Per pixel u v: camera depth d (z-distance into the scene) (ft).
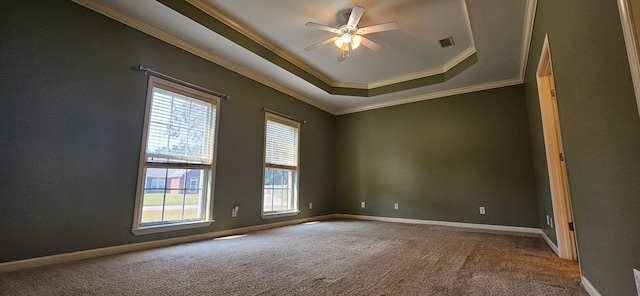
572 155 6.10
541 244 10.75
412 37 12.18
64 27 8.30
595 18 4.11
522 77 14.30
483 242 11.09
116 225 9.04
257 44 12.47
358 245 10.41
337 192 20.44
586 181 5.34
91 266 7.52
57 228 7.84
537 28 8.71
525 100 14.64
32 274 6.81
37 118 7.66
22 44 7.54
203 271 7.16
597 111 4.39
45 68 7.88
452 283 6.38
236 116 13.46
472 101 16.12
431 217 16.61
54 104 7.98
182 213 11.10
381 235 12.58
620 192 3.83
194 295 5.64
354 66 15.24
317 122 19.29
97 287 6.00
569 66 5.59
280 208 15.97
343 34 10.44
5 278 6.50
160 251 9.30
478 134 15.76
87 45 8.73
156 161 10.27
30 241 7.38
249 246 10.16
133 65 9.77
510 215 14.42
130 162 9.50
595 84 4.35
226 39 11.09
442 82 15.43
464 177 15.90
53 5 8.14
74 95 8.37
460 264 7.93
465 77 14.67
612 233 4.29
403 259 8.44
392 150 18.57
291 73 14.40
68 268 7.31
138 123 9.80
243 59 12.84
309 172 18.19
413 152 17.75
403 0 9.80
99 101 8.88
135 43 9.87
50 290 5.82
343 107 20.25
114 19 9.39
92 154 8.63
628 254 3.76
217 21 10.75
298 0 9.87
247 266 7.63
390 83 17.19
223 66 12.92
